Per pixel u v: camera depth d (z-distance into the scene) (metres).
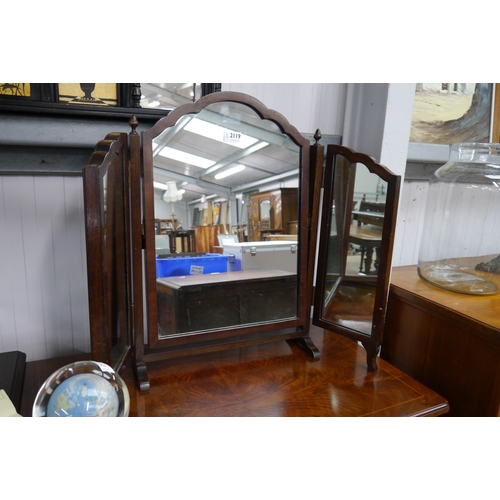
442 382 1.00
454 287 1.10
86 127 0.90
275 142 0.91
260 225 0.93
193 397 0.80
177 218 0.84
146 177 0.79
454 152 1.19
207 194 0.86
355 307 0.96
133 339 0.89
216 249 0.89
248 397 0.80
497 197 1.20
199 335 0.90
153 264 0.83
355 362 0.98
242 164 0.88
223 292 0.92
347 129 1.22
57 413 0.59
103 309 0.64
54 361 0.95
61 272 0.99
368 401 0.80
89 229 0.60
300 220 0.96
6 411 0.63
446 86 1.34
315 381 0.88
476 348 0.90
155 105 0.96
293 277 1.00
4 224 0.92
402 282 1.20
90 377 0.61
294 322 1.01
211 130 0.84
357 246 0.94
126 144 0.78
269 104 1.13
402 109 1.10
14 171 0.89
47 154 0.91
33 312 0.98
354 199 0.93
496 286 1.13
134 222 0.80
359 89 1.18
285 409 0.76
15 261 0.95
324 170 1.05
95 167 0.58
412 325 1.10
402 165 1.14
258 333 1.03
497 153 1.14
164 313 0.87
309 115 1.18
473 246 1.27
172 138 0.81
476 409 0.90
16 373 0.81
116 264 0.75
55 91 0.86
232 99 0.83
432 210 1.21
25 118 0.85
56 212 0.96
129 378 0.87
